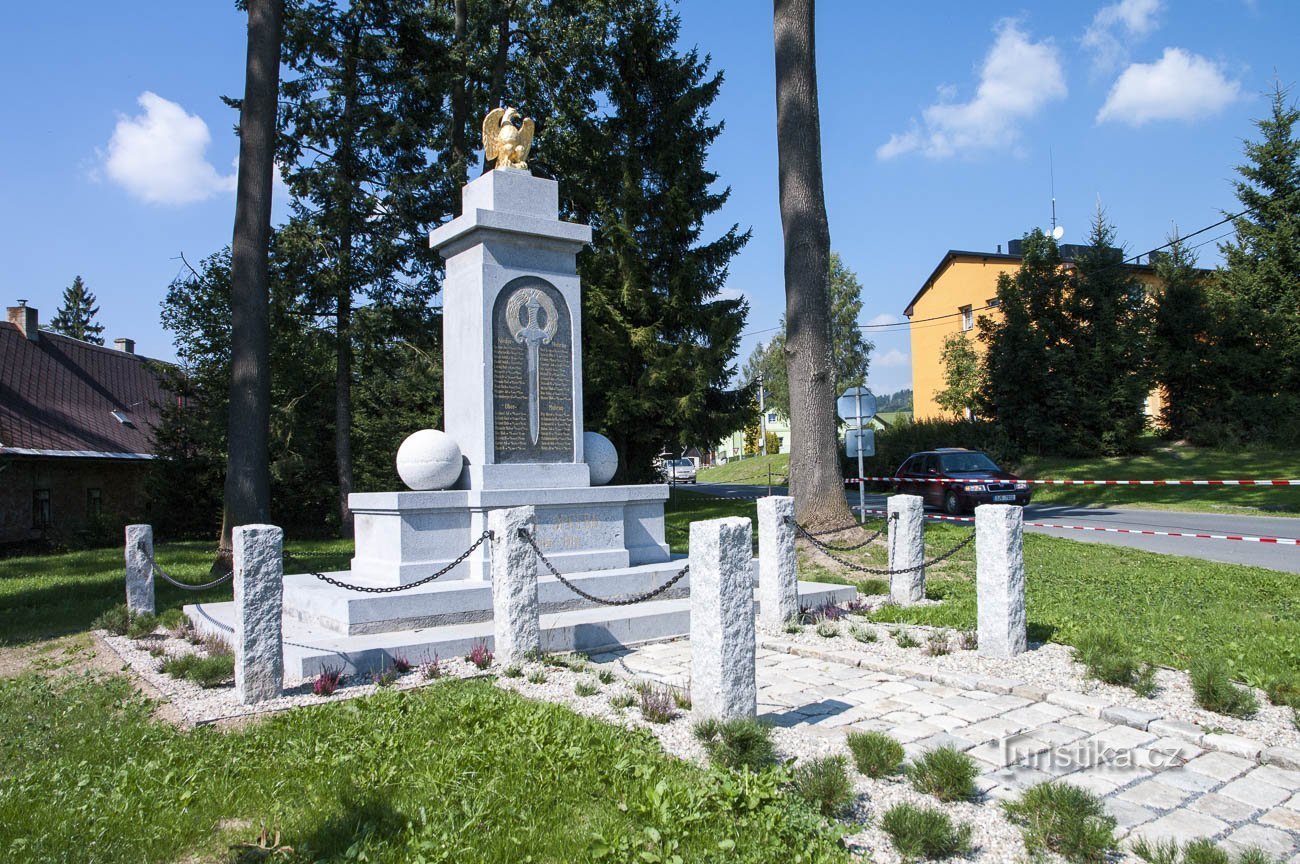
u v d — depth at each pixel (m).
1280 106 35.41
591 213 28.28
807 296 14.88
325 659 7.30
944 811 4.32
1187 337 34.31
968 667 7.13
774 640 8.38
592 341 26.12
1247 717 5.74
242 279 14.69
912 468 24.80
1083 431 32.69
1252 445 32.31
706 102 28.00
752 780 4.40
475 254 10.49
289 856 3.96
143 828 4.27
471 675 7.13
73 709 6.62
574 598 9.45
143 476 28.44
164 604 12.16
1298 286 34.16
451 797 4.48
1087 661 6.83
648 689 6.20
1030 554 14.15
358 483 34.09
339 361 25.73
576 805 4.39
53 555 21.69
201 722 6.05
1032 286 33.91
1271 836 4.13
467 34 24.75
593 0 26.47
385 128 24.53
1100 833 3.86
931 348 45.62
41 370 30.45
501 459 10.29
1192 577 11.58
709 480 54.91
